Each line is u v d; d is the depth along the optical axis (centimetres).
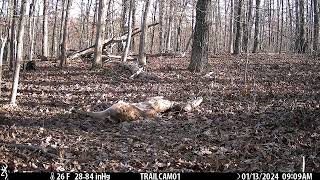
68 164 767
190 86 1580
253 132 974
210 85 1586
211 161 778
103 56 2438
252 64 2198
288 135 931
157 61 2455
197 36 1909
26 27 3553
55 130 1027
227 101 1323
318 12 3178
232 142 905
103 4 2106
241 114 1160
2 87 1633
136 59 2509
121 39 2550
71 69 2084
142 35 2231
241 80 1698
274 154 809
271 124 1034
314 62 2216
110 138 966
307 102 1263
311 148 840
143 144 915
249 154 814
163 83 1661
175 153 846
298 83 1614
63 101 1370
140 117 1145
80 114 1181
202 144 904
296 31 3753
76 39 5706
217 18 4278
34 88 1603
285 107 1209
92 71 1989
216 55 2880
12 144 857
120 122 1120
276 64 2153
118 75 1853
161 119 1141
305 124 1012
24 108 1267
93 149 872
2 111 1202
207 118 1134
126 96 1438
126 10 3259
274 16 5297
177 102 1250
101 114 1150
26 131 1005
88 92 1508
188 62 2372
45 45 3075
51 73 1966
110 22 3859
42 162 768
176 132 1024
